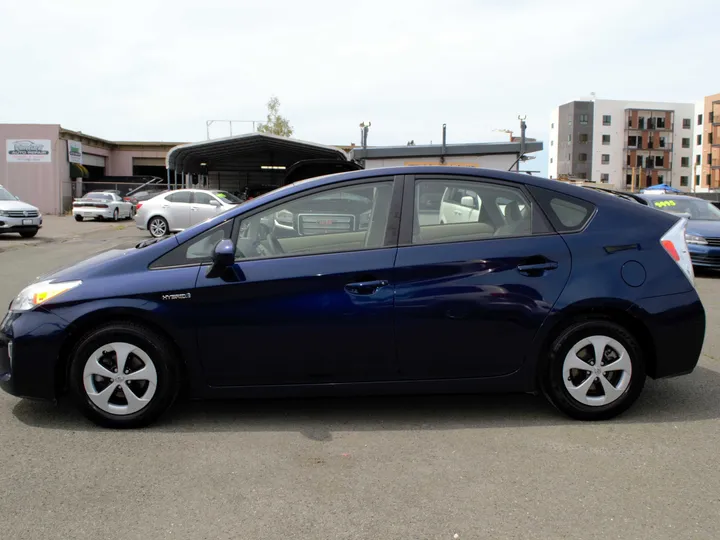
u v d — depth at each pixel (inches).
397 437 147.1
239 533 105.8
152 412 150.5
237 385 152.7
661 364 155.6
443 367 152.8
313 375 152.2
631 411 163.8
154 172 1961.1
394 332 149.9
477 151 620.1
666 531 106.6
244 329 149.1
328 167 582.6
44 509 113.5
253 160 1244.5
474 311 150.2
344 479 125.5
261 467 130.8
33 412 163.6
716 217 482.6
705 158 3523.6
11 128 1393.9
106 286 149.6
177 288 148.4
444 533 105.9
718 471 129.1
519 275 151.4
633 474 127.6
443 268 150.4
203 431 150.6
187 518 110.5
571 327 152.3
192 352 150.1
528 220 156.7
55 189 1421.0
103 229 972.6
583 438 145.9
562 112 3983.8
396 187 157.5
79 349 148.7
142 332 148.3
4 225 700.0
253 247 154.3
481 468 130.4
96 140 1691.7
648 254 155.3
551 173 4210.1
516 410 164.7
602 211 158.9
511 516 111.3
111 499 117.2
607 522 109.3
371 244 153.3
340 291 149.2
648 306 152.1
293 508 114.0
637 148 3850.9
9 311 156.4
